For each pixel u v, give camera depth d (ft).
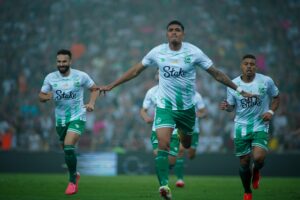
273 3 279.69
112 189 98.02
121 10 276.21
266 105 80.64
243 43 261.44
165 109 71.61
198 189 101.19
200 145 186.19
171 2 280.31
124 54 250.57
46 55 246.06
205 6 280.10
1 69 233.35
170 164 99.19
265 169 166.50
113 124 199.41
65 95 87.15
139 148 187.42
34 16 267.59
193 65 71.36
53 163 167.84
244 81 81.10
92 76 236.63
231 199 81.56
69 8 273.54
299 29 269.64
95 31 263.49
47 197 81.30
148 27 268.21
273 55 255.09
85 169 169.07
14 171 168.76
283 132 188.55
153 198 81.10
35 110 206.08
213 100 213.25
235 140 80.79
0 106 207.00
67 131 86.94
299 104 215.92
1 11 265.54
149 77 226.58
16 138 189.26
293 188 104.63
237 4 280.51
